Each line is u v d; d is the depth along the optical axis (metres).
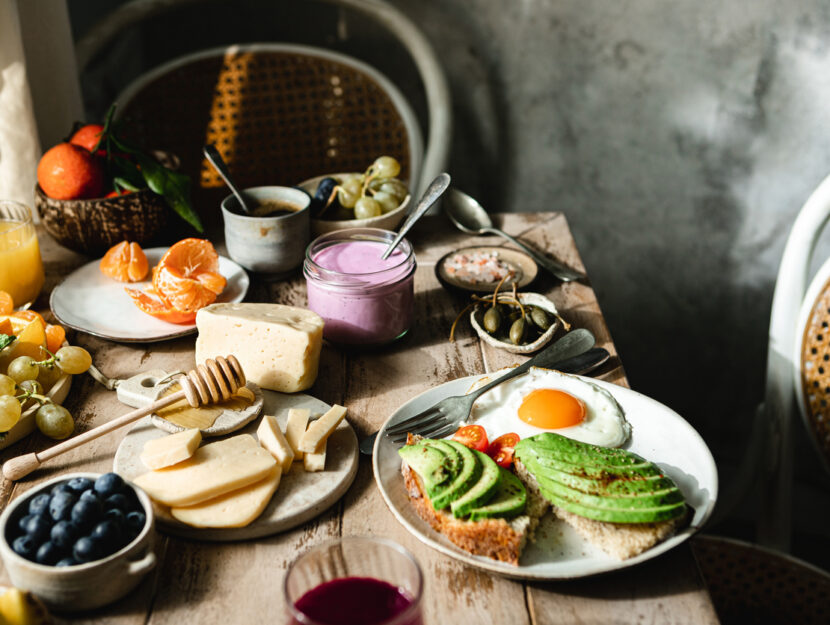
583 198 2.39
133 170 1.41
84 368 1.10
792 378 1.46
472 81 2.27
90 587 0.73
